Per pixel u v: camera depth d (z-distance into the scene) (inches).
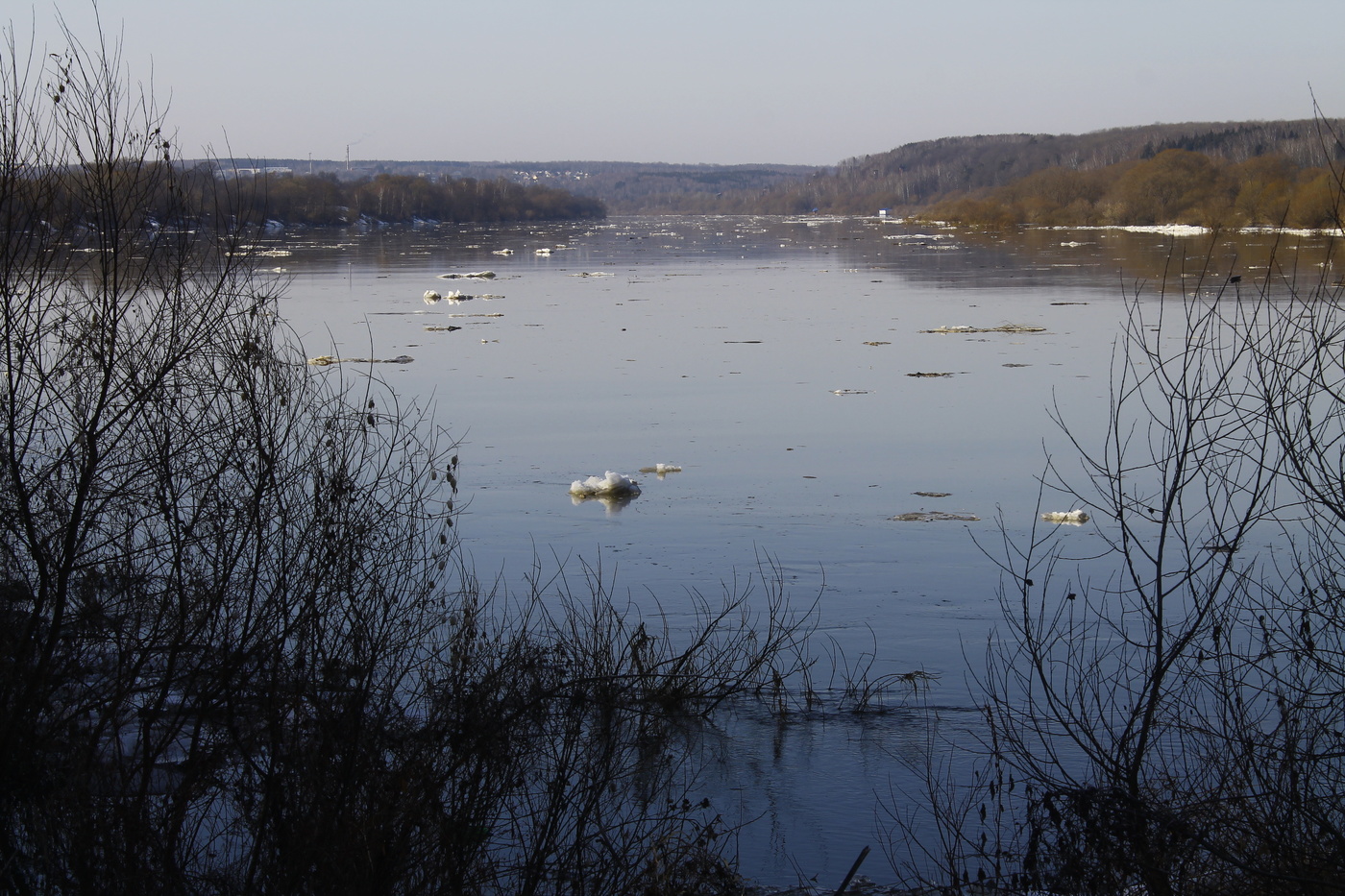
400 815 151.3
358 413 257.9
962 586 393.1
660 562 424.2
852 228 4803.2
